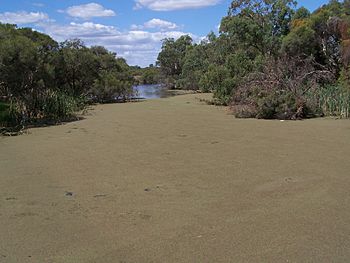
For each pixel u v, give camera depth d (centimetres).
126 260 498
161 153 1079
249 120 1723
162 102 2845
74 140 1316
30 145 1257
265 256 495
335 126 1465
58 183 829
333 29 2542
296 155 1009
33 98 1881
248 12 3331
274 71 2038
